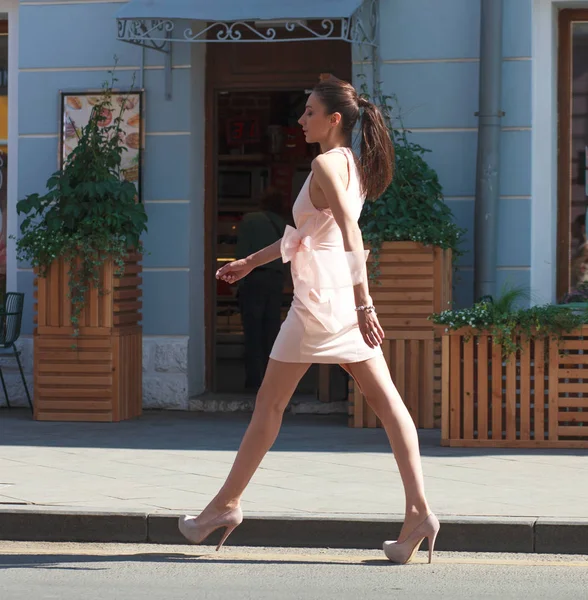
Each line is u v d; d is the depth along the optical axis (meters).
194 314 15.64
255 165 16.23
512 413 12.25
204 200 16.05
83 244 14.13
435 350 13.77
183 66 15.35
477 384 12.37
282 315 16.27
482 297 13.90
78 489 9.93
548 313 12.09
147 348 15.43
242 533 8.80
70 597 7.24
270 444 8.10
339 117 8.06
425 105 14.79
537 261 14.66
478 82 14.67
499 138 14.42
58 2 15.58
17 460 11.51
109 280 14.28
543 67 14.62
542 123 14.62
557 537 8.53
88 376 14.38
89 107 15.50
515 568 8.05
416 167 14.04
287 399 8.05
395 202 13.80
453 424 12.35
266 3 13.81
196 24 15.52
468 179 14.71
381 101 14.64
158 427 13.95
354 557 8.40
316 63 15.88
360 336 7.91
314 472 10.77
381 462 11.34
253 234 16.11
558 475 10.59
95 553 8.54
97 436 13.21
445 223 13.81
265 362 16.16
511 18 14.57
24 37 15.66
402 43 14.82
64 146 15.55
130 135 15.43
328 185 7.62
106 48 15.49
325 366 15.16
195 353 15.72
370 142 8.05
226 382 16.33
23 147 15.70
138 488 10.00
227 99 16.27
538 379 12.20
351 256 7.52
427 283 13.69
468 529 8.59
